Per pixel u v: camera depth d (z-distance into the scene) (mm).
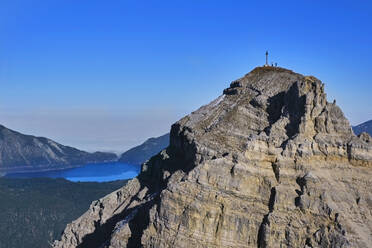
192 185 85875
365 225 78562
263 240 79875
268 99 103812
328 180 82625
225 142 97875
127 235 95062
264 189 84250
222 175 85562
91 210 129000
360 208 80438
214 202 83750
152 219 87625
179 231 83875
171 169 110188
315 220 79375
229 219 82625
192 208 83688
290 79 109875
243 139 97250
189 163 102438
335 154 85688
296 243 78500
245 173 84938
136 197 118250
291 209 80875
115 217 117875
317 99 90000
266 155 87000
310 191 81375
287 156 85875
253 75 119250
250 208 83000
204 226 82875
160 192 94688
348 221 77938
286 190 82688
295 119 91625
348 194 81750
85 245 119938
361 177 83688
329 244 76625
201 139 100250
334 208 79125
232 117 103500
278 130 91438
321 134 87375
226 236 82125
